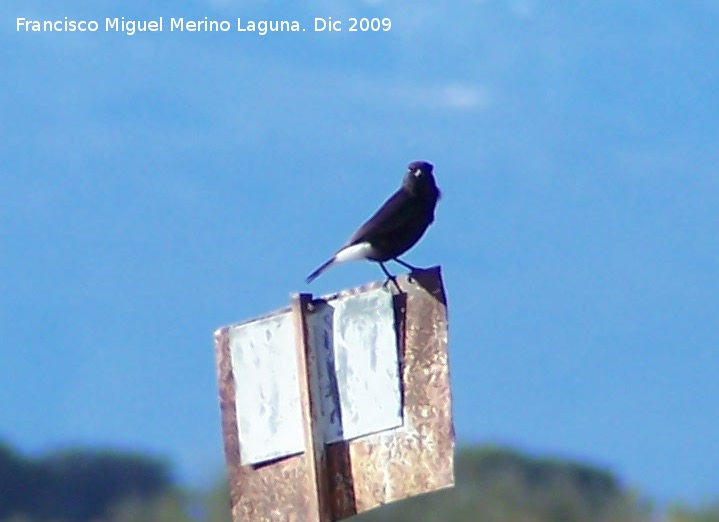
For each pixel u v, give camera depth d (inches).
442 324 403.5
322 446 421.1
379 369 413.4
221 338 461.1
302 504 434.6
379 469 410.6
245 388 452.1
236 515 449.7
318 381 425.1
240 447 452.8
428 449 402.3
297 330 425.4
